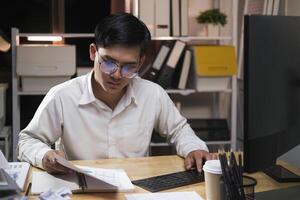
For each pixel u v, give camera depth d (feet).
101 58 4.55
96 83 5.25
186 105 11.22
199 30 10.65
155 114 5.70
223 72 9.45
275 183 4.19
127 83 5.08
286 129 3.59
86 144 5.39
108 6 9.53
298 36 3.59
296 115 3.69
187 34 9.56
